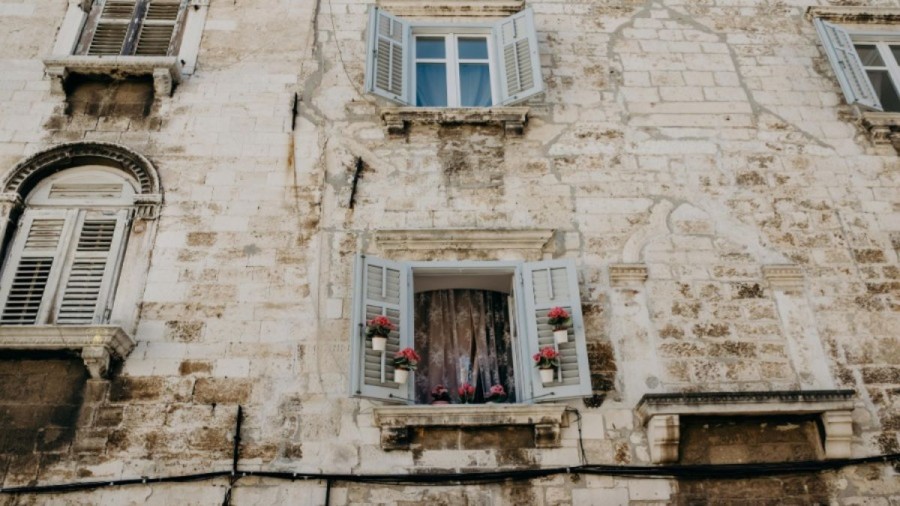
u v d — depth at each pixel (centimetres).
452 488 767
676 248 930
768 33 1141
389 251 907
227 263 889
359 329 820
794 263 927
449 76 1090
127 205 936
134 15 1105
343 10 1127
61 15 1096
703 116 1045
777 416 808
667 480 778
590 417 812
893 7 1165
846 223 962
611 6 1152
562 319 831
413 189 960
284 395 809
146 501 744
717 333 871
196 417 793
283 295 871
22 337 784
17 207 918
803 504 773
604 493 768
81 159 964
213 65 1057
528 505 761
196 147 978
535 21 1129
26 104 1001
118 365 815
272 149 984
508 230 916
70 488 744
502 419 796
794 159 1014
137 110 1006
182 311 854
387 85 1023
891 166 1015
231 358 828
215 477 759
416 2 1127
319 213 934
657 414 782
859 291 910
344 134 1002
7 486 744
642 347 858
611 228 941
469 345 893
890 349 870
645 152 1007
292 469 769
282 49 1079
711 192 978
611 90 1064
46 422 779
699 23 1144
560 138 1014
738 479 783
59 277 875
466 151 996
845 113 1063
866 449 804
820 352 863
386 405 806
